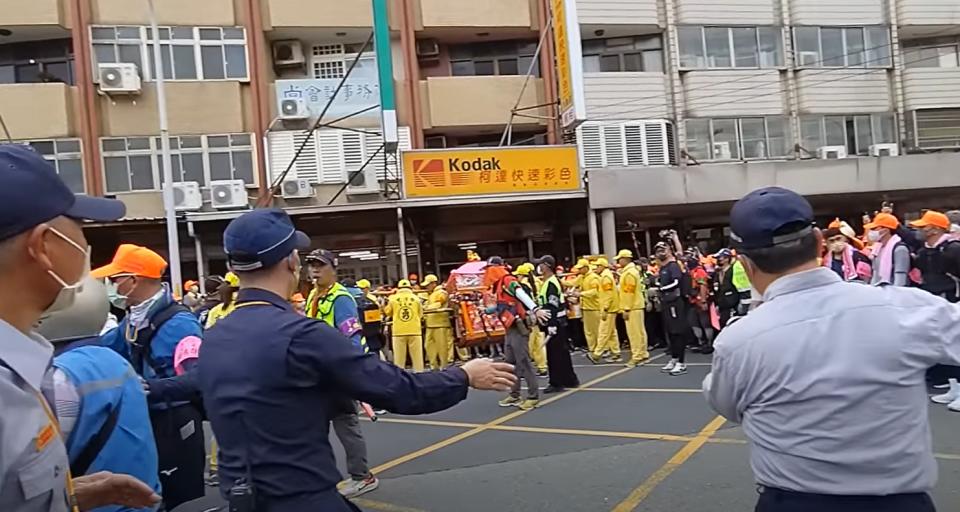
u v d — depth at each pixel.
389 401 2.29
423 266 18.59
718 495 4.89
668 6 20.19
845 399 1.88
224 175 17.70
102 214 1.69
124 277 3.82
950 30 22.05
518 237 19.16
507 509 4.92
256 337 2.31
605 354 13.28
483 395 9.75
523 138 20.05
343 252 18.02
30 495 1.35
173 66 17.64
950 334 1.92
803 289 2.02
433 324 12.88
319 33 18.78
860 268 8.82
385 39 15.70
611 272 12.48
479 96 19.08
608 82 19.62
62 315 2.20
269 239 2.44
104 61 17.22
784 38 20.81
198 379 2.46
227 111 17.78
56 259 1.51
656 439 6.49
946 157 19.20
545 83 19.45
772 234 2.01
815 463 1.92
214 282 8.57
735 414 2.15
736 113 20.41
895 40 21.41
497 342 12.95
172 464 3.29
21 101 16.62
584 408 8.20
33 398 1.38
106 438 2.06
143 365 3.83
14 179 1.40
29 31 17.11
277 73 19.05
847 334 1.91
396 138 15.59
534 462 6.06
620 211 18.30
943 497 4.54
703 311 12.30
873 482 1.88
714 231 20.39
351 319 5.63
